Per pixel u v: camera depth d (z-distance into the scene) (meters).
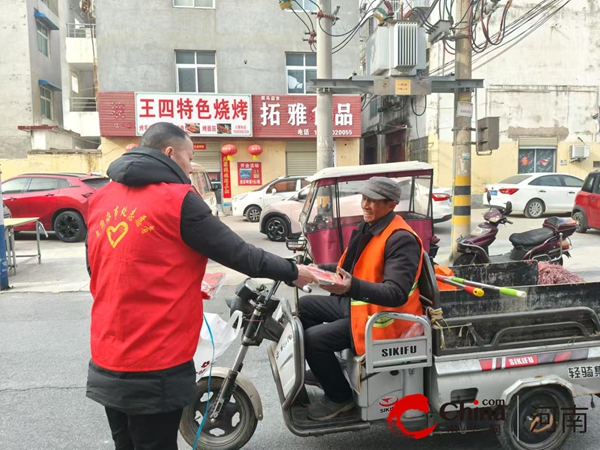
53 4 23.48
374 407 2.80
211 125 16.66
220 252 1.87
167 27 16.83
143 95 16.23
